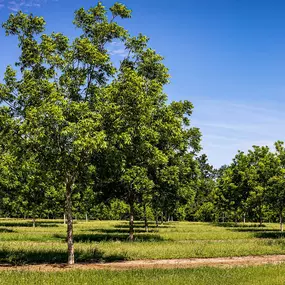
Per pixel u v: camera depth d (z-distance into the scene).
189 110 30.23
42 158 16.66
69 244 17.44
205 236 32.47
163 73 24.97
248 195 49.44
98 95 17.19
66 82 17.02
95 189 28.69
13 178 35.09
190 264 17.45
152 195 30.52
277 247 23.06
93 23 18.66
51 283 11.95
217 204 59.16
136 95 17.09
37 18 17.33
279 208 42.97
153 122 24.86
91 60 17.30
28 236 30.81
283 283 11.95
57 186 19.61
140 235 33.03
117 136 16.62
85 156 16.55
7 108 16.50
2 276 13.09
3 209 45.47
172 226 55.41
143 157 20.78
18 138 16.30
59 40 17.83
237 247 22.55
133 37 20.58
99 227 49.59
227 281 12.30
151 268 15.74
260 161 47.66
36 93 16.30
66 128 14.80
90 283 12.05
